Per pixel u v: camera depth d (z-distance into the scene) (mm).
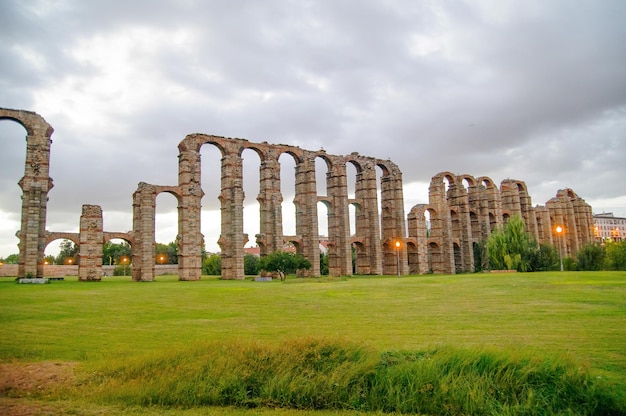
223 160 71125
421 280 48969
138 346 15750
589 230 124875
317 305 26734
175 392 10828
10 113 56312
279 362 12062
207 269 109875
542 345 14508
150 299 31422
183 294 35094
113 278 74250
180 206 65875
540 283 36969
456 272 93500
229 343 13523
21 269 54469
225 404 10812
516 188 107250
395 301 28031
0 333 18328
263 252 71062
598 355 13227
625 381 11000
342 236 78250
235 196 68625
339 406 10789
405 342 15359
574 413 9922
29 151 57031
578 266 85812
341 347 12727
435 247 90562
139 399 10656
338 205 79375
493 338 15820
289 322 20422
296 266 62125
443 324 19031
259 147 72875
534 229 111562
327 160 81625
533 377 11133
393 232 86375
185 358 12523
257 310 24859
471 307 24281
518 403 10398
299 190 76750
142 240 61500
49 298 32000
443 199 90000
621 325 17891
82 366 13078
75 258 134250
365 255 82938
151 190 63125
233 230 68250
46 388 11414
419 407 10492
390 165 88688
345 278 60000
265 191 72062
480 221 98500
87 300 30766
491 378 11109
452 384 10805
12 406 10078
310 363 12070
